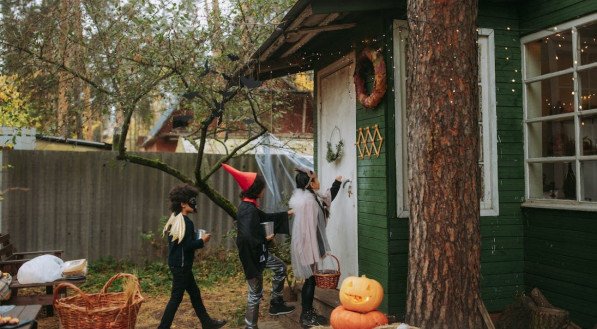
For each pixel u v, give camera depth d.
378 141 5.18
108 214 8.79
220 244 9.34
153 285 7.63
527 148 5.36
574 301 4.73
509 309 4.77
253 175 5.01
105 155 8.79
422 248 3.80
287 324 5.63
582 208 4.63
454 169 3.75
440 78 3.78
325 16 5.06
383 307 5.00
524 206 5.27
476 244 3.78
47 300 5.65
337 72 6.45
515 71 5.38
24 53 6.96
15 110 6.67
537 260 5.15
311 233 5.21
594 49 5.04
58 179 8.55
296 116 12.10
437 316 3.71
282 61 7.05
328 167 6.72
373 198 5.29
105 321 3.93
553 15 5.02
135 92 6.69
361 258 5.59
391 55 5.04
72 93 7.25
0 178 8.17
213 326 5.27
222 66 6.83
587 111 4.73
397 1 4.86
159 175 9.05
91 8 6.68
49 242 8.48
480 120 5.27
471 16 3.88
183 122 6.38
